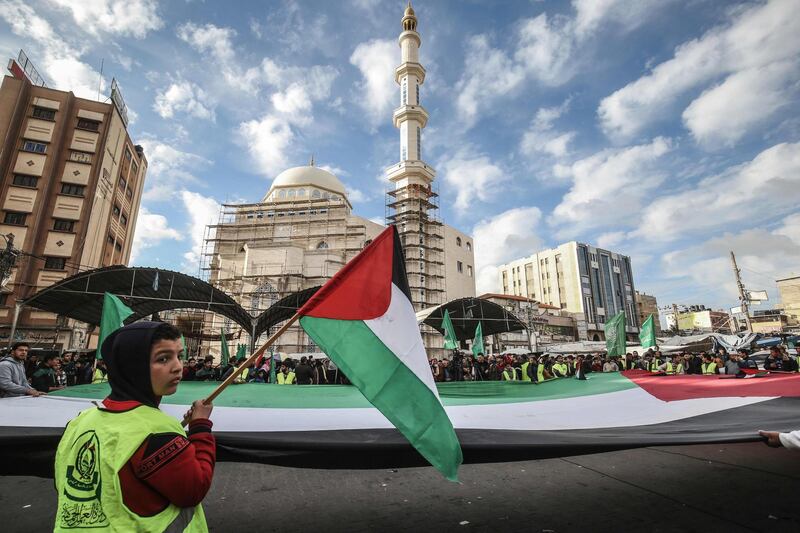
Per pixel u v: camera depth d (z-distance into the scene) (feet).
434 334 152.87
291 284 141.38
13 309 91.66
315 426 10.69
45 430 9.39
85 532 4.52
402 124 183.52
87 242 103.04
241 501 15.85
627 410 14.03
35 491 17.15
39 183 101.30
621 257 294.05
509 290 320.70
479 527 13.03
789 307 222.48
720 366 42.11
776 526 12.37
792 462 19.67
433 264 170.30
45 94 108.06
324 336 9.48
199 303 77.05
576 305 259.80
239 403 14.07
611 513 13.84
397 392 9.23
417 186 173.99
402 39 189.67
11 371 20.10
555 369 48.39
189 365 42.34
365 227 163.32
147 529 4.56
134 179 133.28
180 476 4.74
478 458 9.30
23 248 95.55
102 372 37.60
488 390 19.99
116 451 4.64
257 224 164.55
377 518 13.98
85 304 73.46
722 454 21.62
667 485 16.74
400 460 9.12
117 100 119.34
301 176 185.88
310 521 13.78
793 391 15.62
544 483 17.53
